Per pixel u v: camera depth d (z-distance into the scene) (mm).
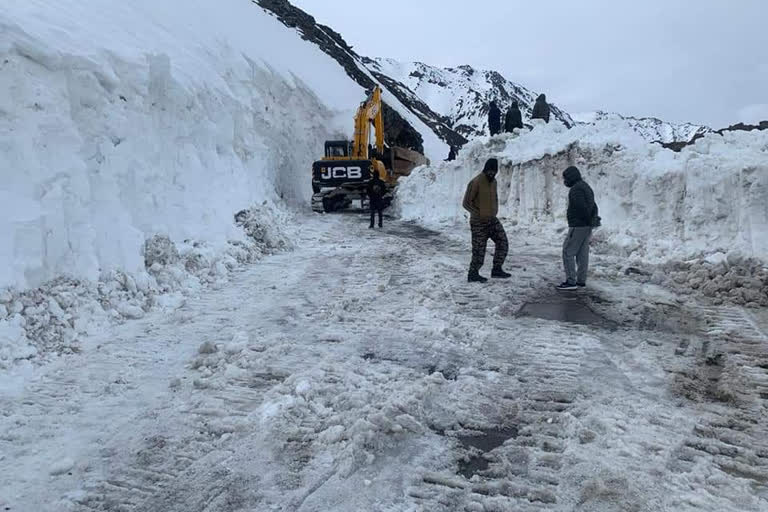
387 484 2906
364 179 17984
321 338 5172
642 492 2785
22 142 5430
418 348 4883
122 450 3225
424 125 47469
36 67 5938
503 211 12852
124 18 11609
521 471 3014
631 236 8352
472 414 3672
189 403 3818
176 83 9117
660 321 5555
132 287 6086
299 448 3256
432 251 9984
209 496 2811
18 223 4953
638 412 3623
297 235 12070
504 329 5391
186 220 8297
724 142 8039
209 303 6441
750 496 2732
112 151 6801
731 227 7039
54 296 5113
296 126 22297
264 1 40562
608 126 10695
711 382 4113
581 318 5703
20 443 3270
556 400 3857
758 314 5715
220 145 11273
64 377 4211
